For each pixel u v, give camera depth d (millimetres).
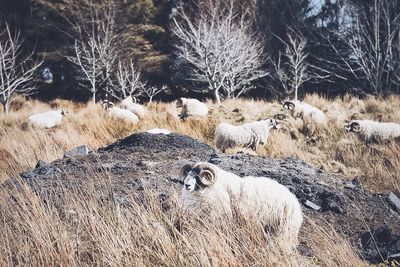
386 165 11789
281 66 28047
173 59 31094
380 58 25078
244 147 12602
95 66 26469
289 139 13781
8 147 12266
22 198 5598
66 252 4574
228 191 5477
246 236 4812
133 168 7984
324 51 27922
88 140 13250
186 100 16016
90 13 29672
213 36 22438
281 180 7965
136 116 16219
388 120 15633
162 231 4738
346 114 16547
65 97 32219
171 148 9711
